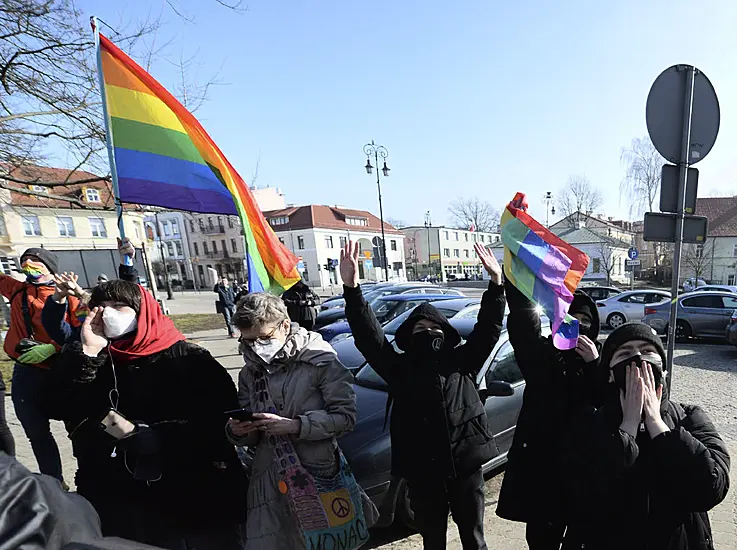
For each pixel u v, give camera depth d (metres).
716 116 2.94
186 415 1.68
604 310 11.91
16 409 2.72
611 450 1.27
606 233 44.94
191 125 2.42
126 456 1.62
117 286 1.63
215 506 1.77
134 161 2.46
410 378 2.01
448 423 1.94
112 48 2.42
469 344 2.09
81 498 0.90
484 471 3.12
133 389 1.62
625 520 1.26
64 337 2.31
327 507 1.71
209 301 26.11
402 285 10.79
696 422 1.38
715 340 9.27
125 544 0.79
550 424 1.75
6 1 5.23
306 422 1.65
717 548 2.29
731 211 36.81
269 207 44.91
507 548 2.44
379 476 2.50
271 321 1.72
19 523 0.68
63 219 27.91
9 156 6.10
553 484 1.74
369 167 21.19
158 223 52.31
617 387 1.40
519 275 1.89
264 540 1.68
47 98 6.09
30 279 2.76
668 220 2.93
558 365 1.78
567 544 1.44
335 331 7.00
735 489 2.93
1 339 9.52
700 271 28.33
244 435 1.70
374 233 49.69
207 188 2.50
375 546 2.57
